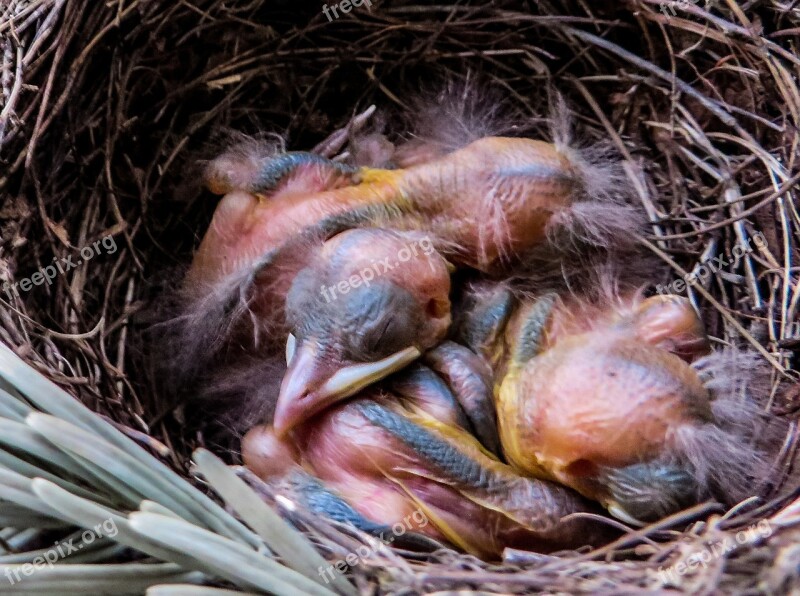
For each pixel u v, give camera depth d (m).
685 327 0.17
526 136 0.21
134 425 0.17
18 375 0.15
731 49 0.19
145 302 0.19
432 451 0.16
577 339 0.17
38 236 0.18
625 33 0.20
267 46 0.20
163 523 0.14
